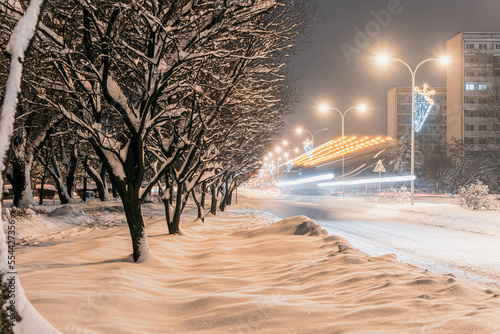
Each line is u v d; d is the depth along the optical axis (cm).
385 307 497
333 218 2639
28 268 802
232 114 1348
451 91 11369
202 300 592
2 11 746
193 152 1318
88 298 578
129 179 915
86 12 792
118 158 916
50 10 813
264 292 636
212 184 2614
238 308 541
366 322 463
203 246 1248
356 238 1656
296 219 1389
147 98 905
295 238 1175
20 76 353
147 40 904
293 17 1116
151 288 680
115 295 596
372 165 9281
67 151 3275
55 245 1199
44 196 6125
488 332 402
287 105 2255
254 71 1109
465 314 462
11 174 2372
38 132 2398
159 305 588
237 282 729
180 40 877
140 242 923
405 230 1958
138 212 928
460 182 6594
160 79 851
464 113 10800
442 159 6600
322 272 745
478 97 10781
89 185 6444
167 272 849
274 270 823
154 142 1408
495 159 6719
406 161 8312
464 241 1584
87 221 2100
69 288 635
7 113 339
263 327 478
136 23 909
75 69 840
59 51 775
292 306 532
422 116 3155
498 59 10825
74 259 940
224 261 950
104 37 805
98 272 775
